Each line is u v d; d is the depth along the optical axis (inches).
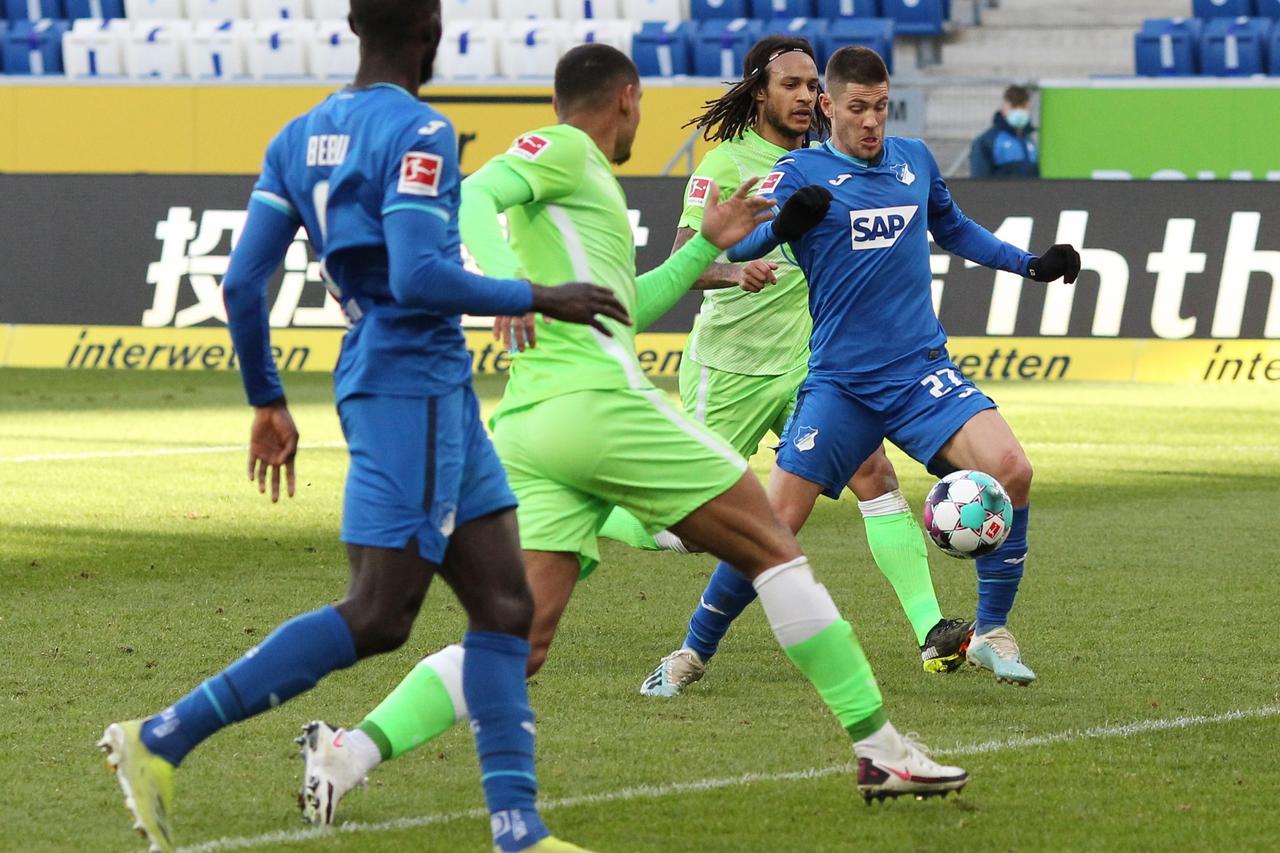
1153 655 856.3
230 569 1082.7
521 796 515.2
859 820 582.9
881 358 804.0
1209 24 2751.0
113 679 784.3
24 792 607.5
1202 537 1216.2
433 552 509.7
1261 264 2080.5
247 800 603.5
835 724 721.6
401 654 845.2
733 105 892.0
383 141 496.4
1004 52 3014.3
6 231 2353.6
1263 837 563.8
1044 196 2134.6
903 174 810.8
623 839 561.3
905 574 839.1
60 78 2687.0
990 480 772.6
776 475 817.5
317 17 2960.1
